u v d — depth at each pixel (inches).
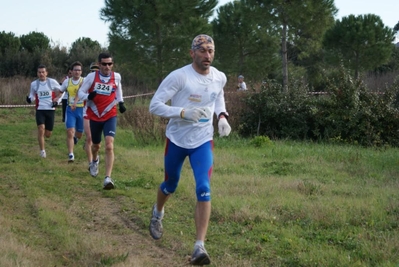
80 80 449.4
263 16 900.0
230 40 1181.1
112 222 273.9
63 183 356.2
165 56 1044.5
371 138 589.9
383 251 214.2
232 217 269.1
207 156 211.6
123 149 512.1
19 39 1624.0
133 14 1027.9
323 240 236.8
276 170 402.3
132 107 724.0
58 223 264.8
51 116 473.1
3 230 246.1
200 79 215.9
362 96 609.9
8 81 1075.3
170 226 264.1
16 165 417.4
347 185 345.7
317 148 534.0
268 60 1164.5
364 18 1117.1
